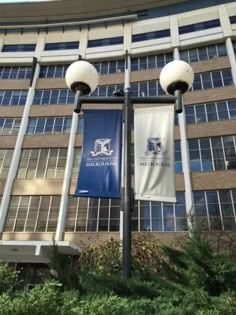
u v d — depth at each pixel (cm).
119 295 407
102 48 2933
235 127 2262
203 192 2080
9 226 2158
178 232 1944
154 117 664
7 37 3144
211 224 1912
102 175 607
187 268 479
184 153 2222
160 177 605
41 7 3177
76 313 299
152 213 2048
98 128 661
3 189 2308
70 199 2198
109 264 1316
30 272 1944
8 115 2670
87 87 664
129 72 2770
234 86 2448
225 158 2166
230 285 432
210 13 2853
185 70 644
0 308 282
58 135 2512
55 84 2819
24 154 2458
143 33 2945
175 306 386
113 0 3073
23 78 2900
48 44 3073
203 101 2447
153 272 504
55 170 2352
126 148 580
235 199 2008
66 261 427
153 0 3039
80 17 3209
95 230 2050
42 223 2141
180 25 2886
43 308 288
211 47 2738
